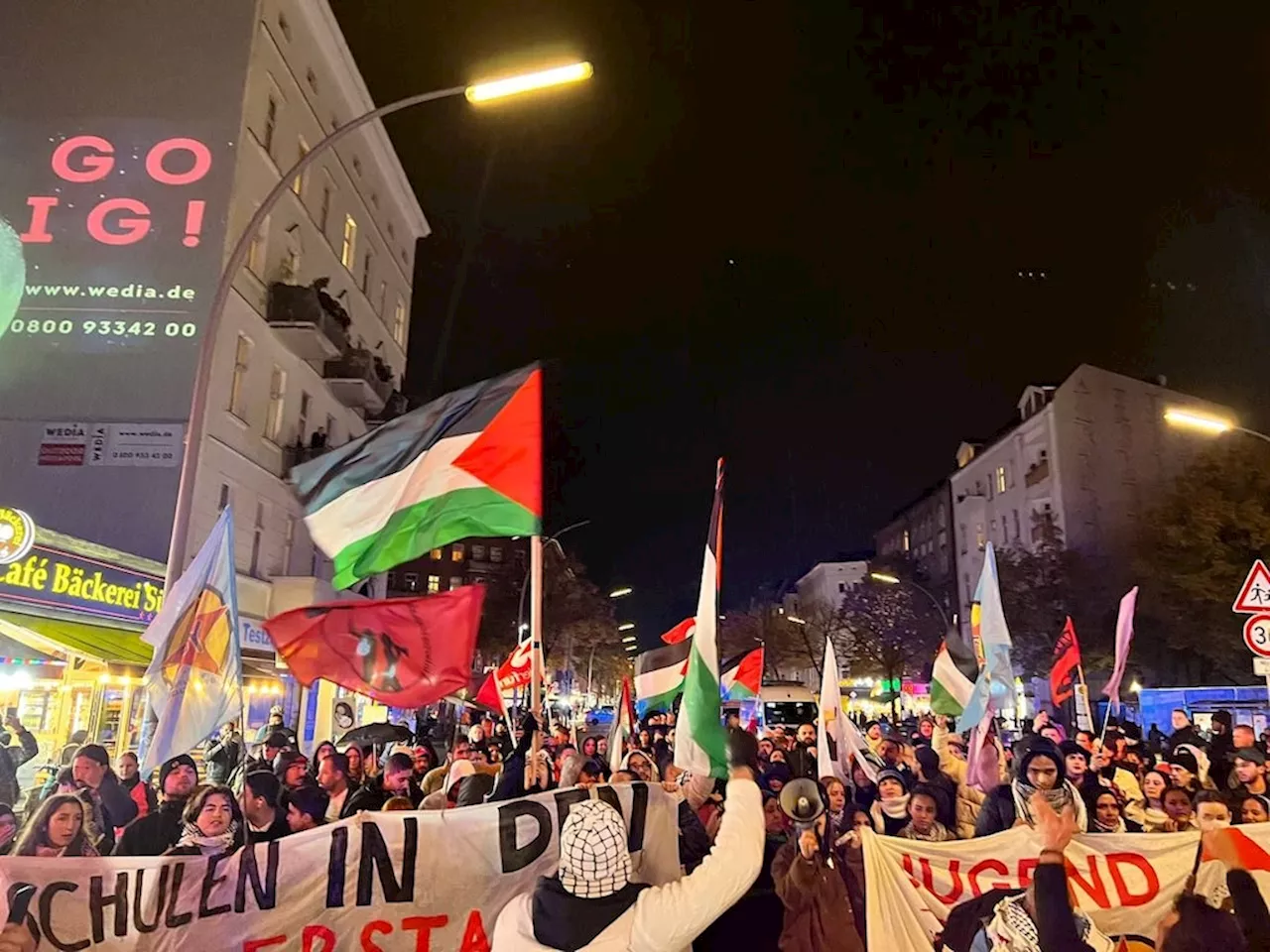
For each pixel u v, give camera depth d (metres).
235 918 5.12
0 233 21.91
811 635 77.12
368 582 36.69
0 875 4.96
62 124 23.12
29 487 21.23
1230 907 5.23
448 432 6.80
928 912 5.84
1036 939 3.78
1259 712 28.36
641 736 13.25
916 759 10.46
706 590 4.80
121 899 5.05
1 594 13.51
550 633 48.06
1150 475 51.88
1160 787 8.03
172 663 7.18
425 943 5.16
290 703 26.50
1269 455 33.41
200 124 23.34
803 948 5.57
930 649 57.31
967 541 66.00
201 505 22.08
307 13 27.53
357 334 33.81
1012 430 58.12
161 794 7.13
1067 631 14.16
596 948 3.12
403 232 40.28
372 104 33.53
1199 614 33.69
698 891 3.15
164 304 22.33
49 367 21.84
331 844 5.25
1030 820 5.97
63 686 15.84
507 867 5.27
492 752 12.88
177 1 24.00
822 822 5.92
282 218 26.56
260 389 25.77
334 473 7.00
